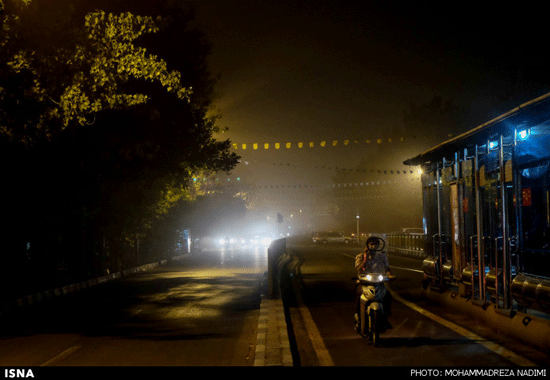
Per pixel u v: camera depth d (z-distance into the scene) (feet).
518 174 34.60
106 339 38.55
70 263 94.53
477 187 40.75
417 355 30.32
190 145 83.35
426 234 54.75
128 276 110.83
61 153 68.80
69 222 86.63
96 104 45.50
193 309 54.08
